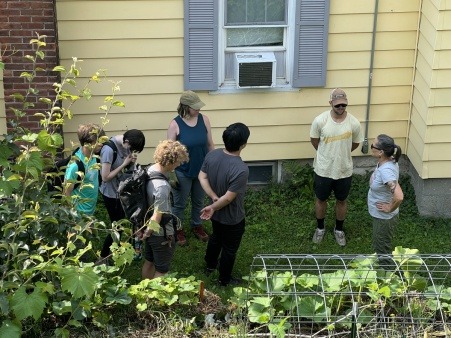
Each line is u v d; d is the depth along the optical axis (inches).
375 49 279.9
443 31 257.3
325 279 192.4
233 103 281.6
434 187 277.0
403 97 285.4
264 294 190.2
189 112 248.8
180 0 268.5
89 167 205.5
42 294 172.6
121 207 231.1
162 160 205.0
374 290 187.3
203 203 260.2
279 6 276.5
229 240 225.6
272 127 285.4
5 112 260.7
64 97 202.7
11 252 181.6
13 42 255.1
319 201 258.5
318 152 255.8
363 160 292.8
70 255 197.5
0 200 195.9
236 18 275.9
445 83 263.3
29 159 187.3
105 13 266.7
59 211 193.2
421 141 274.1
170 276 199.3
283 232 267.3
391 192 226.1
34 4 252.4
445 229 273.1
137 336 184.2
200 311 193.5
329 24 276.8
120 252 189.8
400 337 184.4
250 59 274.8
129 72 274.1
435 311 190.4
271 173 292.8
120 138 232.1
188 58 274.7
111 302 186.1
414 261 197.5
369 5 274.8
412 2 275.1
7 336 170.9
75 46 268.5
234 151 220.7
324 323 186.7
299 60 279.1
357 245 261.3
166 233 207.2
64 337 176.4
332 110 253.1
